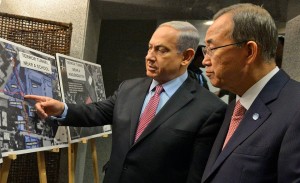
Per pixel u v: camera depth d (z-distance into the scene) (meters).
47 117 1.89
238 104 1.16
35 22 2.69
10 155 1.64
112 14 3.71
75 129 2.31
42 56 2.11
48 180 2.81
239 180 0.98
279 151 0.94
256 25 1.03
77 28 3.23
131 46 4.16
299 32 2.26
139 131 1.73
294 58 2.29
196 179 1.57
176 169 1.65
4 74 1.69
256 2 3.19
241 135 1.04
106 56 4.22
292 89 1.02
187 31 1.76
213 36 1.09
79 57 3.20
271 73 1.07
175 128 1.65
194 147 1.63
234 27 1.05
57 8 3.25
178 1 3.30
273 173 0.95
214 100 1.73
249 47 1.04
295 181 0.87
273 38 1.05
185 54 1.78
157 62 1.74
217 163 1.06
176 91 1.77
